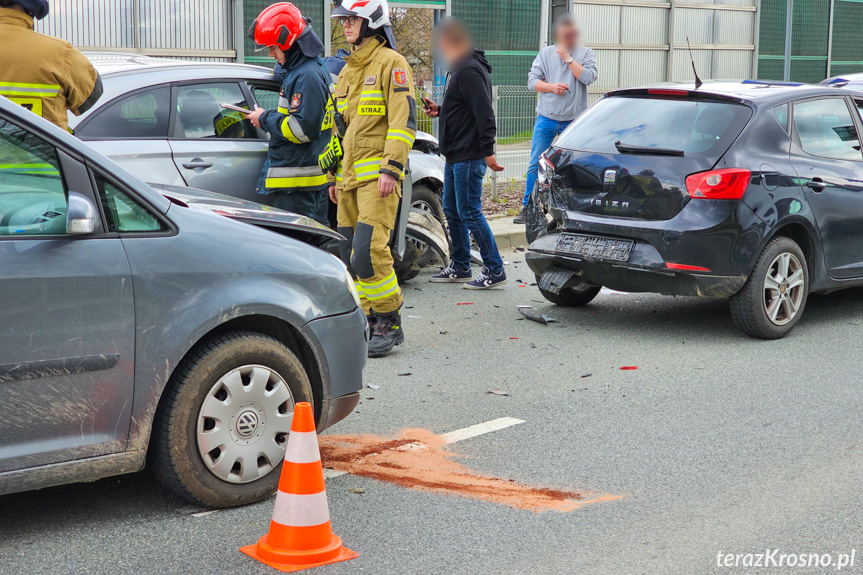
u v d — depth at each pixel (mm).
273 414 3902
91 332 3441
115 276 3480
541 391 5551
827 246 6852
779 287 6602
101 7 14289
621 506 3965
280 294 3908
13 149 3375
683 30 23438
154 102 6645
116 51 14547
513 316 7367
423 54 20297
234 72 7141
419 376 5844
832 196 6824
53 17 13797
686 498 4051
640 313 7473
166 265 3605
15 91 4672
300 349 4125
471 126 7895
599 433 4852
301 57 6645
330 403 4164
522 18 20359
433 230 8289
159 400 3641
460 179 8008
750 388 5594
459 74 7746
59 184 3453
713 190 6285
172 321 3604
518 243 10477
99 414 3502
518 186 13469
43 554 3482
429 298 7953
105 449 3537
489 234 8203
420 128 13875
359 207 6129
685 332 6898
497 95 13203
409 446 4668
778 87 7012
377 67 5957
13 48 4660
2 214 3340
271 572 3367
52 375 3379
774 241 6559
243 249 3840
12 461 3350
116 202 3566
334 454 4551
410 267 8414
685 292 6406
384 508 3934
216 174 6828
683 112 6684
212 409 3734
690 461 4477
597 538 3664
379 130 6027
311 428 3447
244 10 16016
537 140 10766
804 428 4922
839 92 7227
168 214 3686
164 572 3361
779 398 5406
